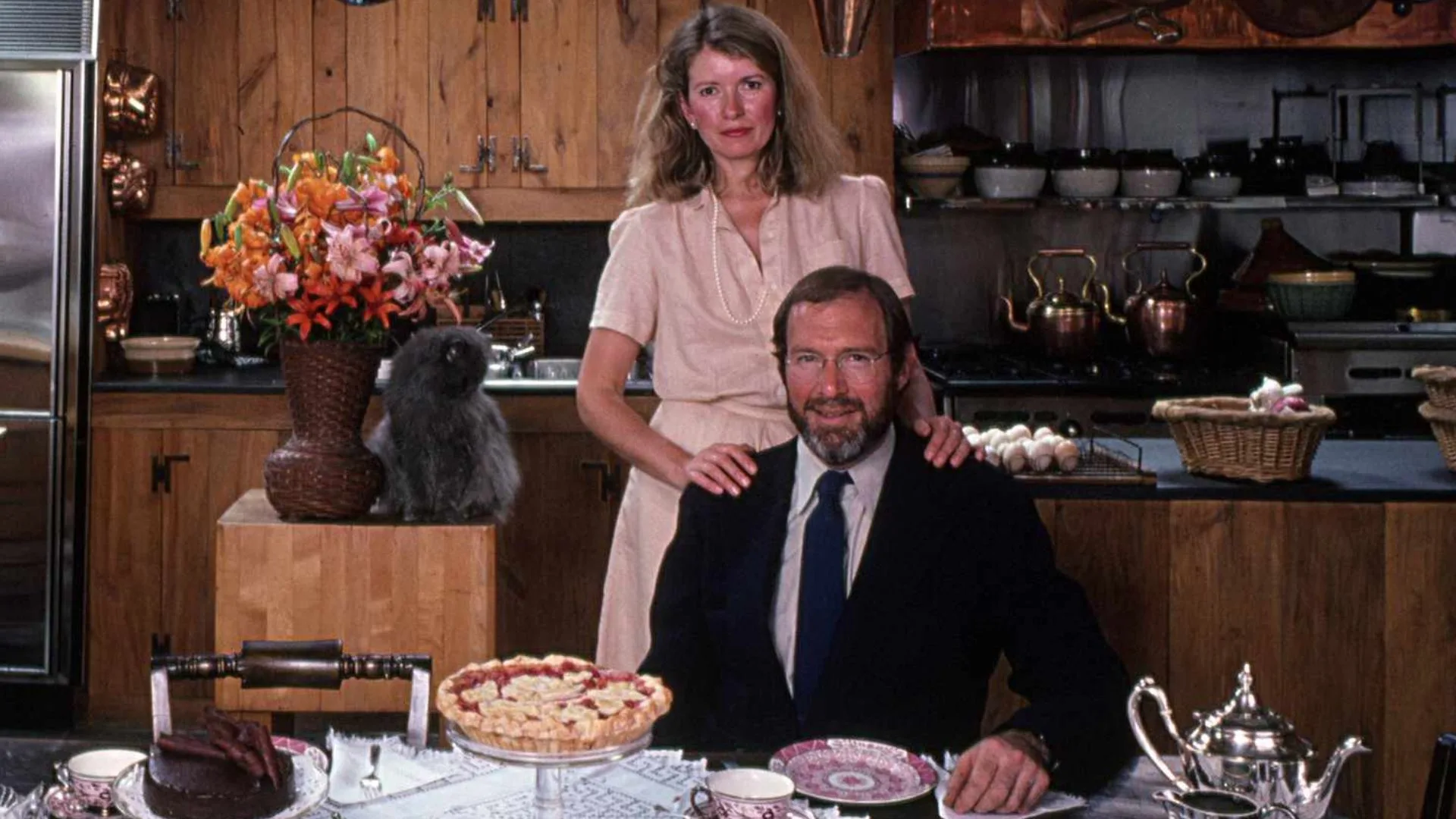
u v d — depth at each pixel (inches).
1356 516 119.5
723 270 105.7
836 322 82.0
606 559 176.9
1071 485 120.7
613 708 59.7
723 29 100.7
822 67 191.9
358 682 114.0
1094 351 198.1
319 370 115.4
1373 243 212.5
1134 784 70.4
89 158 173.9
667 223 106.4
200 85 187.3
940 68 212.2
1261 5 102.7
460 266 115.4
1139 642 121.0
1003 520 84.2
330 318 115.0
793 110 103.8
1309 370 189.0
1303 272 193.8
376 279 112.3
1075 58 211.5
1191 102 212.2
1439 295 209.6
